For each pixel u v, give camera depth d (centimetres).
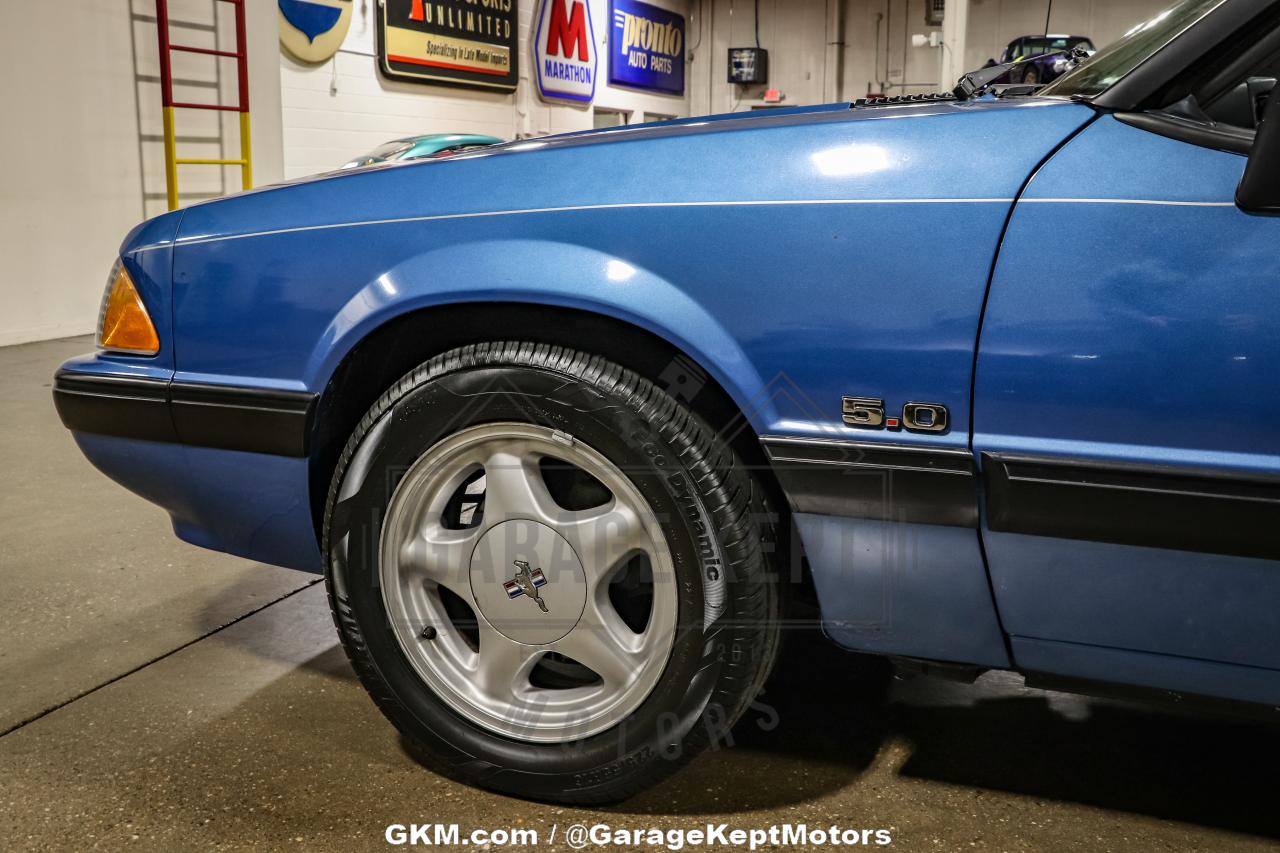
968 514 103
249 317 132
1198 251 94
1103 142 99
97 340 150
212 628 190
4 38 583
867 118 110
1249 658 99
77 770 140
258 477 136
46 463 320
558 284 112
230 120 747
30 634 188
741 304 108
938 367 102
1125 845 120
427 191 122
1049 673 110
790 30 1614
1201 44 98
